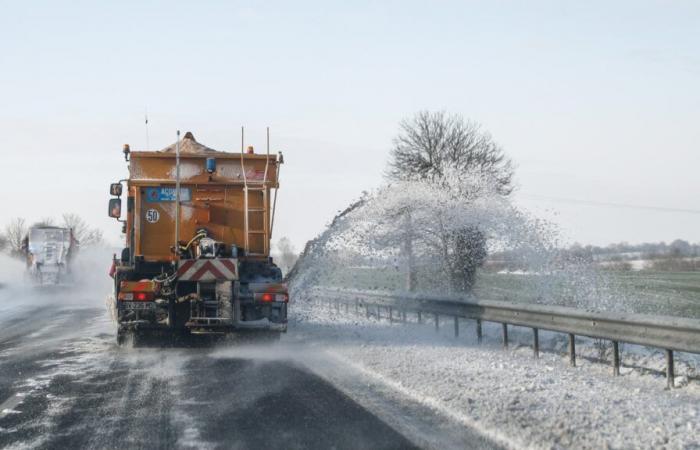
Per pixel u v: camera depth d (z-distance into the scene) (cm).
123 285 1513
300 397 1020
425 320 2145
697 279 4000
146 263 1596
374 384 1118
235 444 771
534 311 1357
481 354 1412
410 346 1547
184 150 1656
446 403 953
